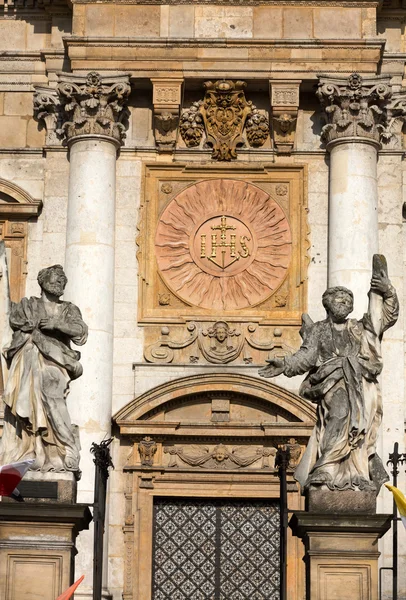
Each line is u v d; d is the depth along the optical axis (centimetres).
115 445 5091
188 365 5156
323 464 4056
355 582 3978
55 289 4134
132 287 5231
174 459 5097
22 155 5325
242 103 5325
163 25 5294
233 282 5250
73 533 3981
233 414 5131
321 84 5209
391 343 5162
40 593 3928
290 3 5291
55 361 4091
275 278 5247
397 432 5094
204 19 5297
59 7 5422
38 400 4047
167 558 5091
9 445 4066
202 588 5075
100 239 5153
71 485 4025
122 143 5297
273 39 5253
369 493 4041
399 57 5372
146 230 5269
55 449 4053
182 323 5203
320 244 5250
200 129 5334
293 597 4966
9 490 3912
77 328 4109
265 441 5097
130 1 5294
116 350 5181
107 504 5016
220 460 5091
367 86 5219
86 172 5191
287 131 5284
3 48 5409
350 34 5272
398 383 5131
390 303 4191
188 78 5275
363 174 5181
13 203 5256
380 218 5247
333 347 4144
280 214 5278
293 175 5306
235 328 5203
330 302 4175
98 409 5031
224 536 5106
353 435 4059
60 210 5262
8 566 3931
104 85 5231
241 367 5150
